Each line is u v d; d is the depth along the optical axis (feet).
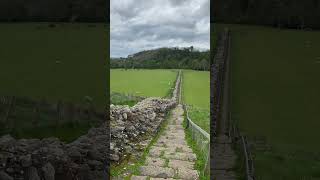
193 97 139.64
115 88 141.79
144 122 57.52
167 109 89.10
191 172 33.86
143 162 36.83
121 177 31.45
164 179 32.01
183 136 54.85
